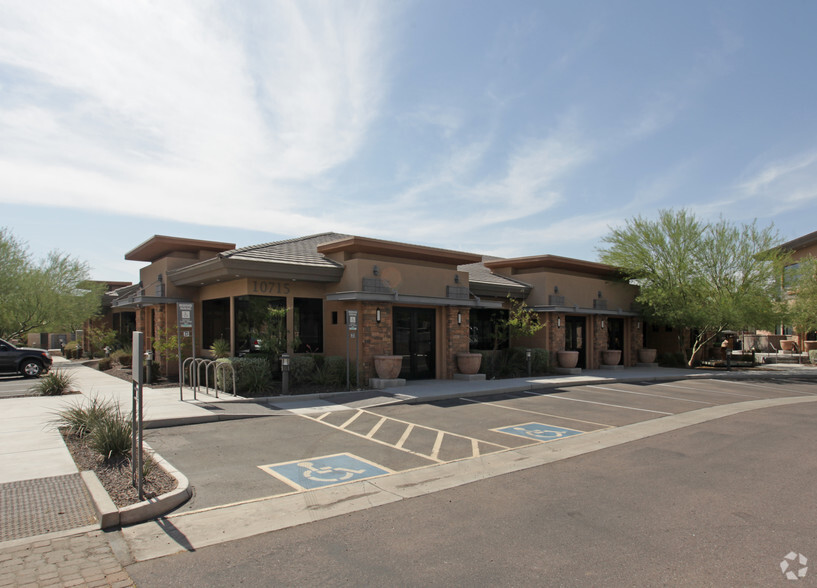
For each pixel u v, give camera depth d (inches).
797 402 593.3
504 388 628.1
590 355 952.9
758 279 935.7
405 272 683.4
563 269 944.3
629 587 165.5
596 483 278.1
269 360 591.2
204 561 185.6
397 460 322.3
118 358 941.8
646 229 982.4
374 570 178.5
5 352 793.6
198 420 426.3
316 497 253.9
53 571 176.2
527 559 186.5
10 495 246.8
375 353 641.6
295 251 687.1
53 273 1184.2
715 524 219.1
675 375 850.1
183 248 763.4
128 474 272.5
